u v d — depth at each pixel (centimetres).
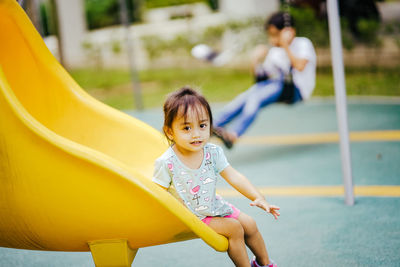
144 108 733
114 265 159
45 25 1054
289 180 346
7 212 153
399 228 241
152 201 146
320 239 235
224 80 928
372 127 498
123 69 1020
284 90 416
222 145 480
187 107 170
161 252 234
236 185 184
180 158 180
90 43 973
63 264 225
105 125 216
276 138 494
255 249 183
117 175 141
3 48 207
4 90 141
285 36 406
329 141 462
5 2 208
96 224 151
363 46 829
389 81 769
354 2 788
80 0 1145
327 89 776
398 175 334
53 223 152
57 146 140
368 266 203
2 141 143
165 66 1022
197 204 179
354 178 337
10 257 234
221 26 906
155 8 1307
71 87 218
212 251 232
